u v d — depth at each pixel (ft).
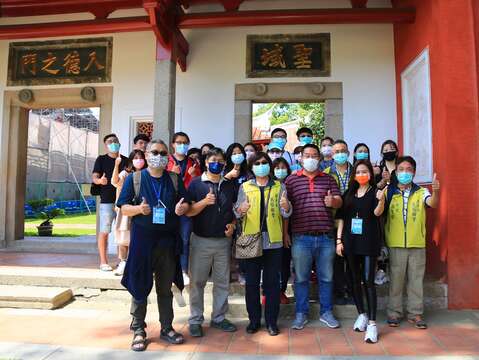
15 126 21.16
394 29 18.95
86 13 20.70
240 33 19.80
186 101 19.83
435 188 11.12
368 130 18.89
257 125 41.68
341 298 12.44
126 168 14.46
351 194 11.31
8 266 16.02
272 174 11.50
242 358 9.25
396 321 11.48
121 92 20.33
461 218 12.98
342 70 19.21
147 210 9.63
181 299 12.45
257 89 19.38
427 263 14.56
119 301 13.55
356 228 10.87
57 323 11.63
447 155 13.14
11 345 9.92
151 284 9.90
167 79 16.52
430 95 14.47
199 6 19.66
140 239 9.83
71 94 20.57
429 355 9.43
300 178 11.50
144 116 20.08
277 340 10.37
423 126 15.38
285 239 11.69
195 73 19.89
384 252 12.60
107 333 10.86
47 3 17.10
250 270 10.94
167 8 15.93
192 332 10.59
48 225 30.30
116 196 15.15
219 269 11.07
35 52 21.02
